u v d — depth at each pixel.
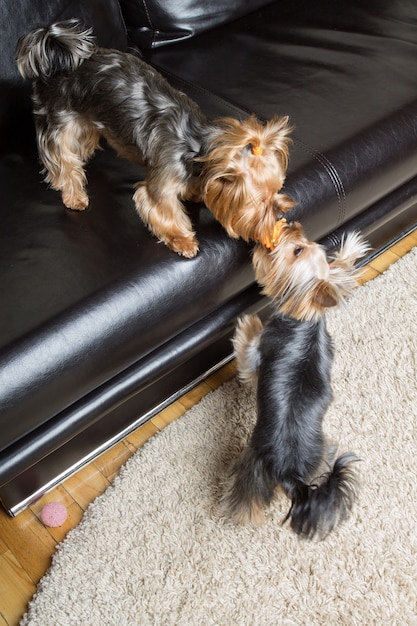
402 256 2.14
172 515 1.51
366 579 1.41
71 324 1.25
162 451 1.62
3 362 1.19
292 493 1.29
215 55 1.94
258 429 1.41
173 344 1.51
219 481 1.57
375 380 1.77
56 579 1.41
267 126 1.29
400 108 1.72
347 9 2.10
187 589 1.40
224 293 1.49
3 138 1.64
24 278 1.32
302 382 1.43
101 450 1.61
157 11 1.92
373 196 1.73
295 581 1.41
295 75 1.83
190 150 1.39
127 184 1.54
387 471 1.58
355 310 1.94
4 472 1.30
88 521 1.50
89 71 1.45
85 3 1.68
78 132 1.53
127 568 1.43
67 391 1.28
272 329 1.53
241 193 1.26
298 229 1.37
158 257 1.36
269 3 2.13
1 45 1.54
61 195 1.51
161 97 1.42
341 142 1.62
